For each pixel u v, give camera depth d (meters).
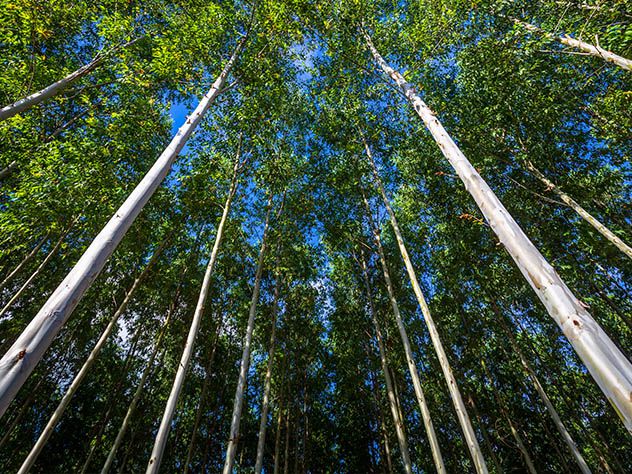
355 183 9.92
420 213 11.06
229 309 11.73
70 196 6.48
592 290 8.19
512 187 8.73
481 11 7.57
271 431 13.37
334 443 13.60
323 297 12.83
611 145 7.30
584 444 10.87
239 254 10.80
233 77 7.66
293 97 10.44
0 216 5.97
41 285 8.75
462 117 8.47
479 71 7.90
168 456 11.75
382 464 11.86
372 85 9.31
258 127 8.38
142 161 8.42
